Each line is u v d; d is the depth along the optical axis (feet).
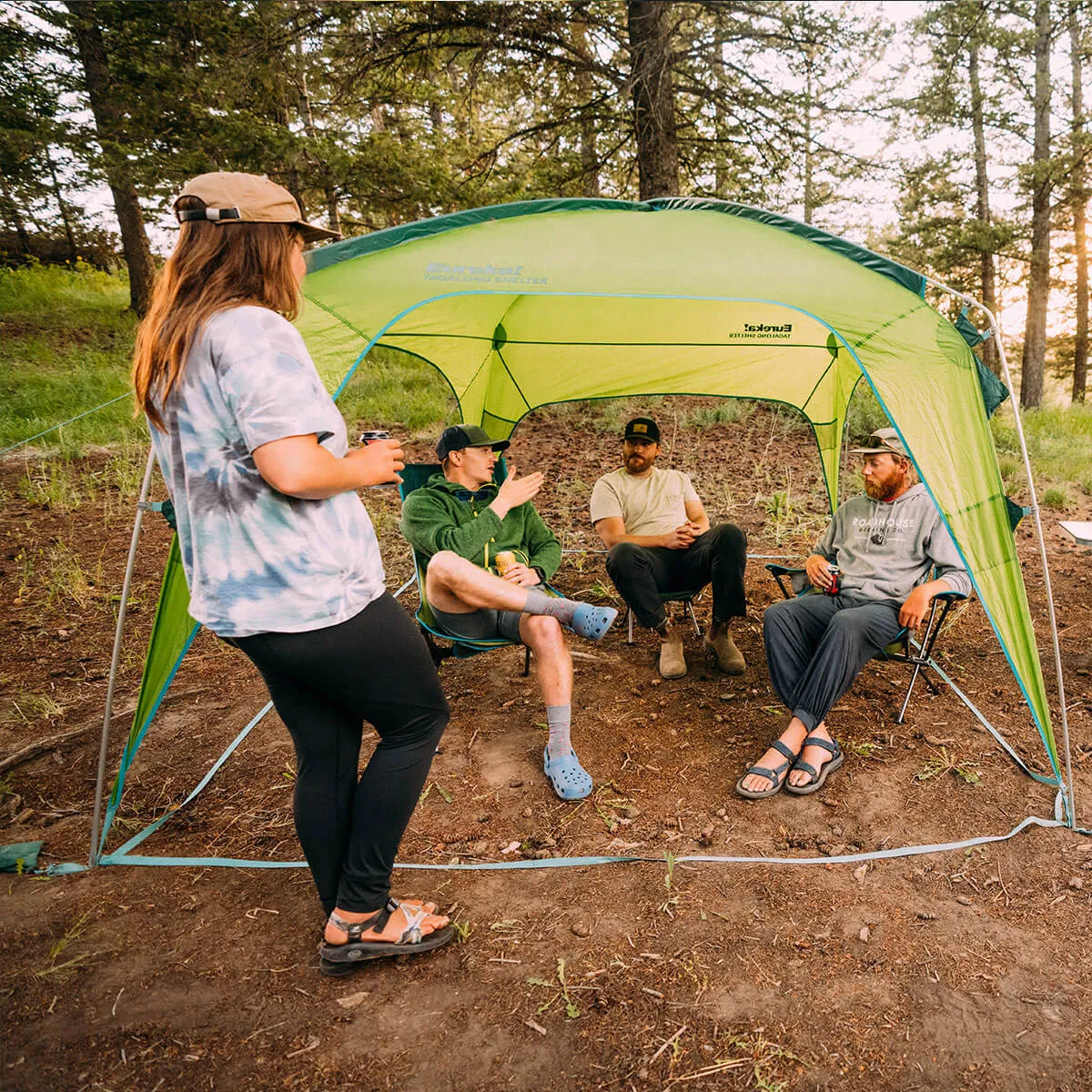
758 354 15.61
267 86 32.73
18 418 26.86
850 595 10.75
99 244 66.69
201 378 5.01
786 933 7.18
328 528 5.39
